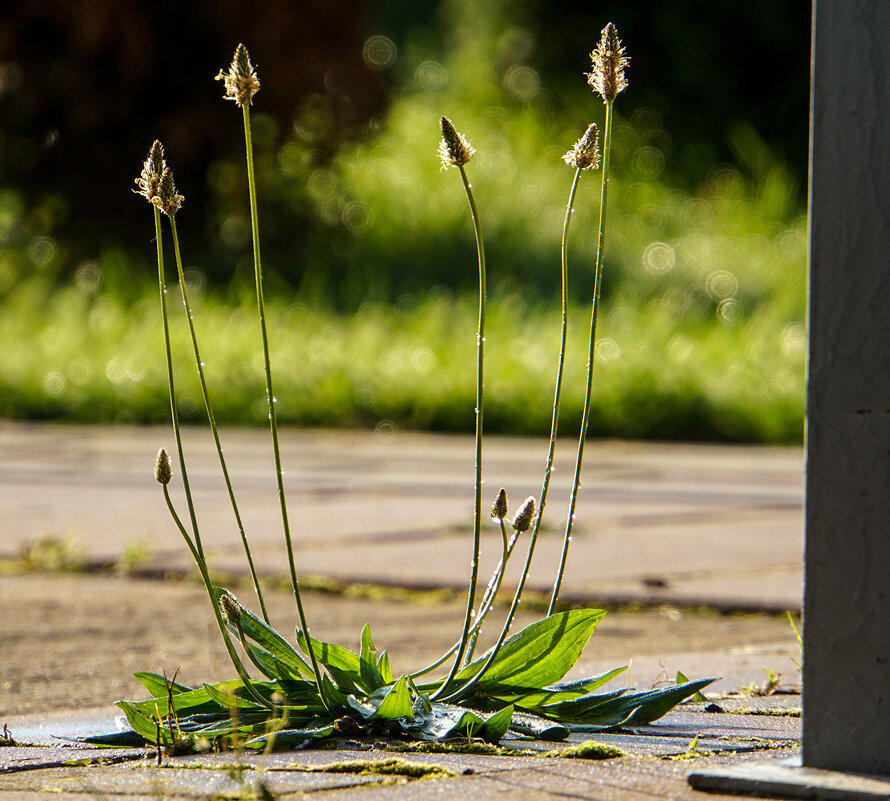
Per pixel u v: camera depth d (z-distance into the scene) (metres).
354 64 19.48
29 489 9.37
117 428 14.21
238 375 15.17
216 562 6.75
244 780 2.54
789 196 21.80
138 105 18.83
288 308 17.72
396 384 14.73
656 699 3.12
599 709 3.13
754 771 2.41
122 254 18.80
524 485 9.74
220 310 17.31
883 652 2.37
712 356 15.16
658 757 2.74
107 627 5.24
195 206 19.38
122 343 16.23
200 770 2.66
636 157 22.70
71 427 14.28
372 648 3.13
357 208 19.91
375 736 2.93
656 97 24.56
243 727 2.88
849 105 2.40
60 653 4.72
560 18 25.25
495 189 20.61
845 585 2.40
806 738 2.43
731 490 9.58
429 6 28.34
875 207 2.37
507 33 25.55
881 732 2.37
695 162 23.58
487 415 14.20
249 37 18.78
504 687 3.08
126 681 4.23
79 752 2.98
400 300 17.91
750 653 4.66
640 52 24.77
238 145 19.19
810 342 2.42
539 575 6.42
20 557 6.95
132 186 19.03
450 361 15.28
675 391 14.02
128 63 18.48
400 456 11.70
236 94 2.80
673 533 7.64
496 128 23.16
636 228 20.03
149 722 2.88
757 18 24.31
